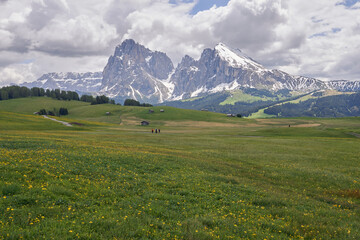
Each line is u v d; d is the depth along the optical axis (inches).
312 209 729.6
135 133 3978.8
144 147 1961.1
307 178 1205.7
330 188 1064.2
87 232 433.7
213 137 3503.9
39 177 709.3
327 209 748.6
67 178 753.6
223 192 820.0
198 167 1262.3
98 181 781.9
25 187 609.3
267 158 1744.6
